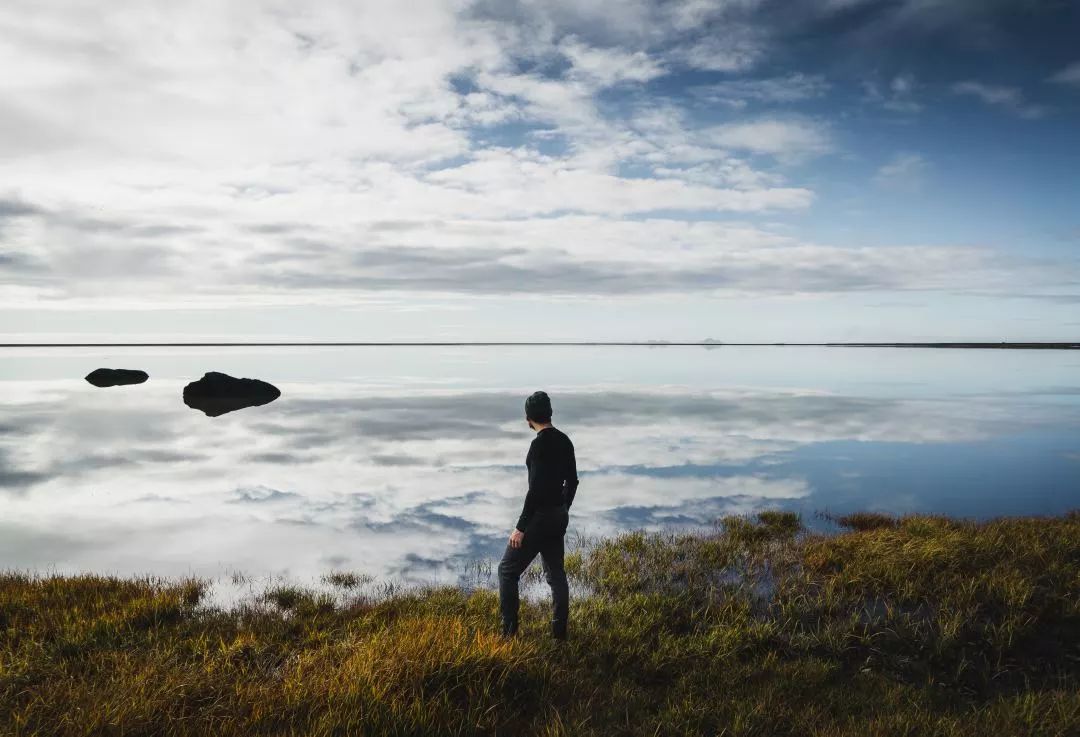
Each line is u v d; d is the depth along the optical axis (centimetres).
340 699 437
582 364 10544
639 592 751
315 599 746
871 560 811
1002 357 14788
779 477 1606
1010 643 566
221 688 478
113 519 1184
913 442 2192
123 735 401
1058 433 2419
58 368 8994
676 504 1308
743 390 4778
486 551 977
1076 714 434
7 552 980
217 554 965
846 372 7606
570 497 575
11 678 492
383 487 1481
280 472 1675
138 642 598
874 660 555
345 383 5612
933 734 417
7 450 2025
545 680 491
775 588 757
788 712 454
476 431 2478
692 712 455
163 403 3662
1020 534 922
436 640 514
